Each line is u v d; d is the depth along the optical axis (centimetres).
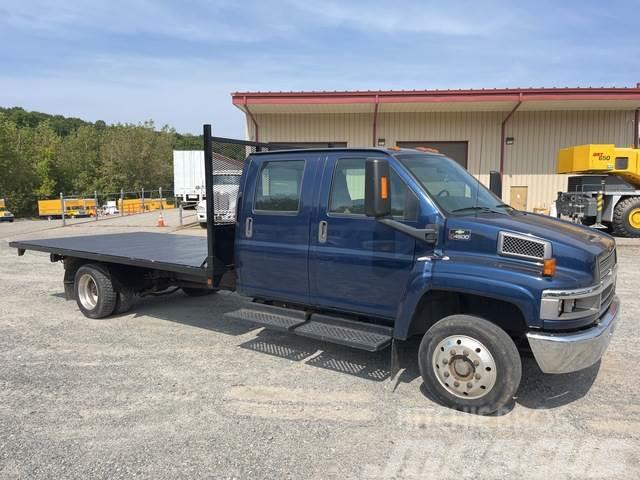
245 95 1723
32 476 316
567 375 473
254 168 536
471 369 393
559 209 1653
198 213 1972
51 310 745
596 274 381
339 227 472
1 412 407
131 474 319
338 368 500
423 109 1823
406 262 435
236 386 456
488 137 1873
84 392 444
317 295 496
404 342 575
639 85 1759
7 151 3947
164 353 548
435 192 438
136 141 5969
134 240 846
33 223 2394
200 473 320
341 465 328
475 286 384
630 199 1535
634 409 404
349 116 1919
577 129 1841
